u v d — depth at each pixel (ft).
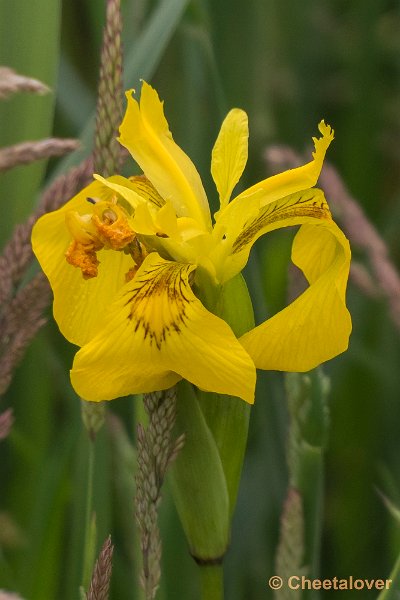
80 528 2.01
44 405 2.23
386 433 2.48
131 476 2.03
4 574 2.05
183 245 1.66
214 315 1.60
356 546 2.41
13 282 1.81
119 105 1.74
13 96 2.03
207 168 2.25
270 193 1.68
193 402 1.66
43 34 2.03
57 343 2.35
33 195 2.05
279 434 2.20
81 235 1.66
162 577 1.93
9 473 2.25
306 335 1.63
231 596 2.27
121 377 1.62
